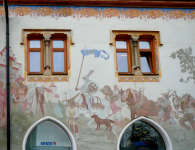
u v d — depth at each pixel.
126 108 12.82
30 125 12.19
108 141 12.38
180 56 13.82
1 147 11.84
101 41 13.60
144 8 14.28
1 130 11.98
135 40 13.80
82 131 12.35
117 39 14.15
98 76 13.09
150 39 14.30
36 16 13.59
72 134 12.28
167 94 13.20
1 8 13.50
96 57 13.36
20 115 12.24
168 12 14.38
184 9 14.41
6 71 12.63
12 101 12.35
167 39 14.02
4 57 12.83
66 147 12.41
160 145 12.84
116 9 14.11
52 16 13.66
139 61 13.66
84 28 13.69
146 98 13.04
